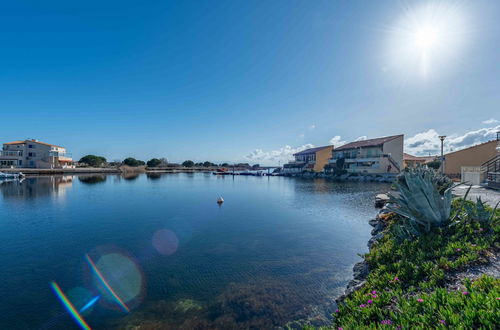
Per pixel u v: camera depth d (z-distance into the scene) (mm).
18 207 18203
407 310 3307
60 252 8805
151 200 22172
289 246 9297
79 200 21797
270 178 60375
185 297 5707
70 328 4645
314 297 5551
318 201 21078
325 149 67875
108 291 6012
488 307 2797
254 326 4613
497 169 18609
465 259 4695
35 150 67750
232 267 7367
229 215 15484
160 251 8859
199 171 103750
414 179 7020
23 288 6180
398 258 5871
